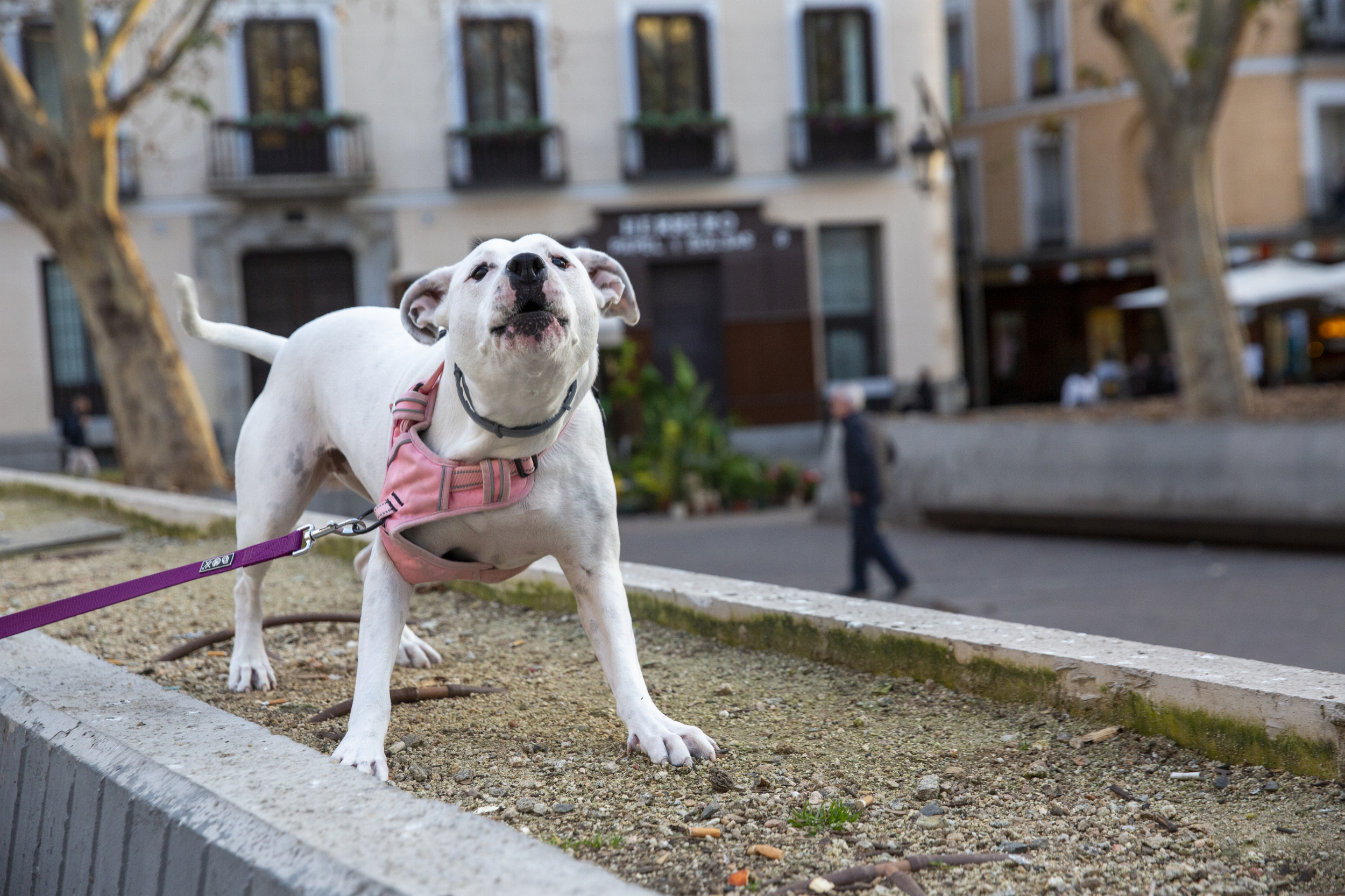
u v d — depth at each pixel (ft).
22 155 41.06
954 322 85.40
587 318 9.50
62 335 75.15
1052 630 13.20
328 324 13.00
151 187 75.87
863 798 10.12
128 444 42.55
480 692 13.42
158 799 8.13
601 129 81.15
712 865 8.76
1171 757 10.94
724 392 82.99
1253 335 100.94
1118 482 43.14
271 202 77.15
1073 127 102.63
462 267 9.48
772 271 82.69
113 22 71.61
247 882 7.12
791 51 82.33
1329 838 9.11
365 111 78.02
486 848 6.86
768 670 14.12
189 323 13.47
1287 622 27.66
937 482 48.26
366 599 10.64
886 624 13.69
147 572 21.70
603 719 12.39
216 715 9.82
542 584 17.54
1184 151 50.24
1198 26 50.47
